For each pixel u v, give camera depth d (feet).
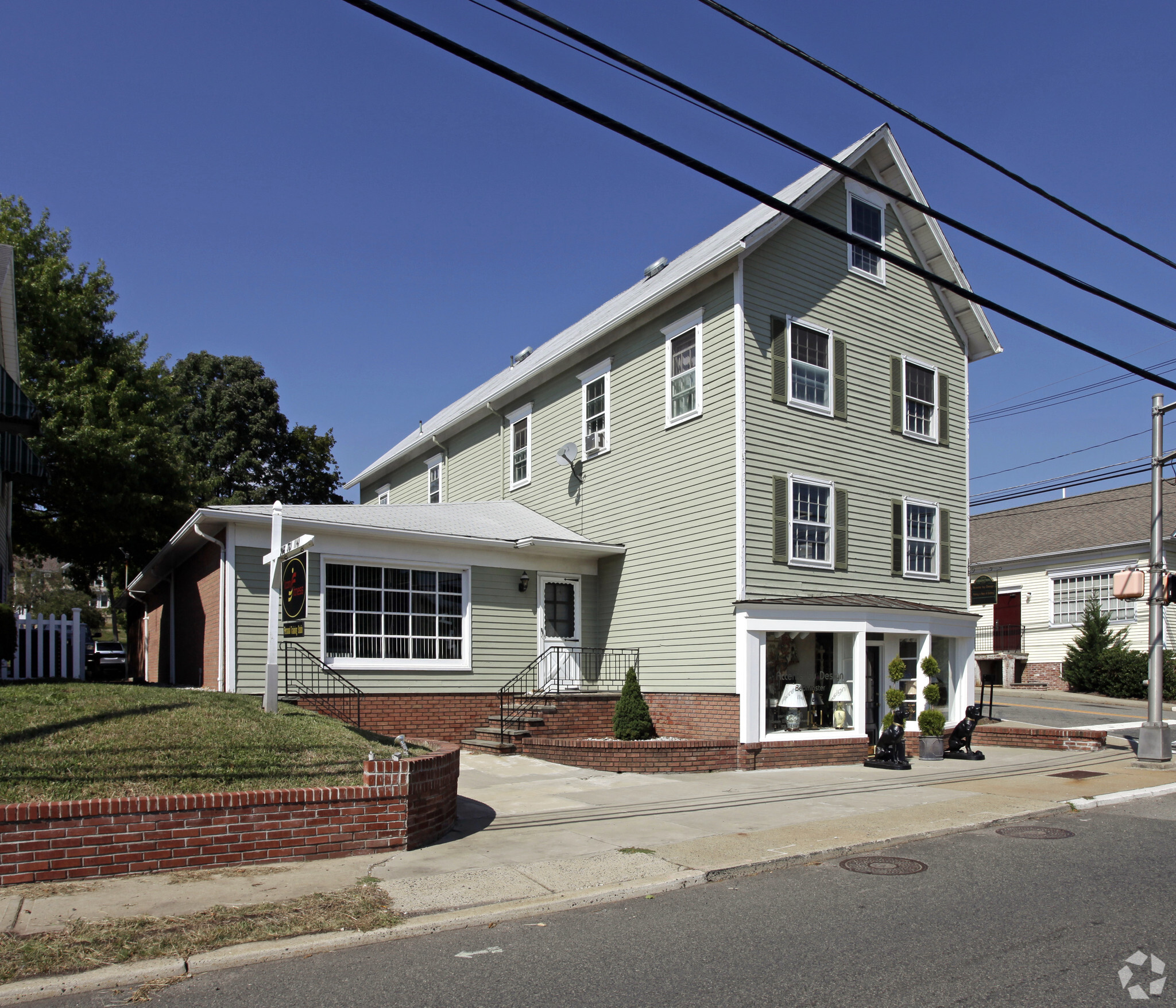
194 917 22.40
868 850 31.55
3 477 55.88
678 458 60.39
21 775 27.32
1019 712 81.61
